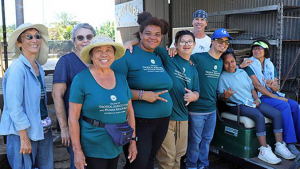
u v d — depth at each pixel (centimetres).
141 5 1115
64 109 247
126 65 263
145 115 264
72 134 223
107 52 221
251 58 402
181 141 309
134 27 1194
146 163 271
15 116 225
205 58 323
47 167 262
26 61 237
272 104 369
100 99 218
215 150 378
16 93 226
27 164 241
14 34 237
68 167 366
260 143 338
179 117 300
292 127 356
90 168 232
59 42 2064
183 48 290
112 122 223
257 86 371
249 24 649
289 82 584
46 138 258
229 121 360
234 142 351
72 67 252
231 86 354
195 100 301
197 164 354
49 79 522
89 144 226
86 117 225
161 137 280
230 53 351
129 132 226
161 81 267
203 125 334
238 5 673
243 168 375
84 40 255
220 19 720
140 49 274
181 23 894
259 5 621
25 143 233
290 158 336
